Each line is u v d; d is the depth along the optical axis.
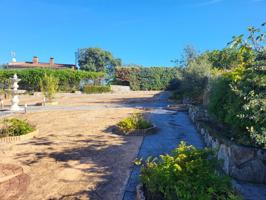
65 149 7.64
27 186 5.15
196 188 3.63
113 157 6.80
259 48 5.62
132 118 10.12
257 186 4.95
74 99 24.38
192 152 4.21
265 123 4.94
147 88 35.19
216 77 9.16
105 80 37.06
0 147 7.93
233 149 5.28
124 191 4.87
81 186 5.12
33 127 9.96
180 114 13.42
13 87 17.06
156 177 4.05
